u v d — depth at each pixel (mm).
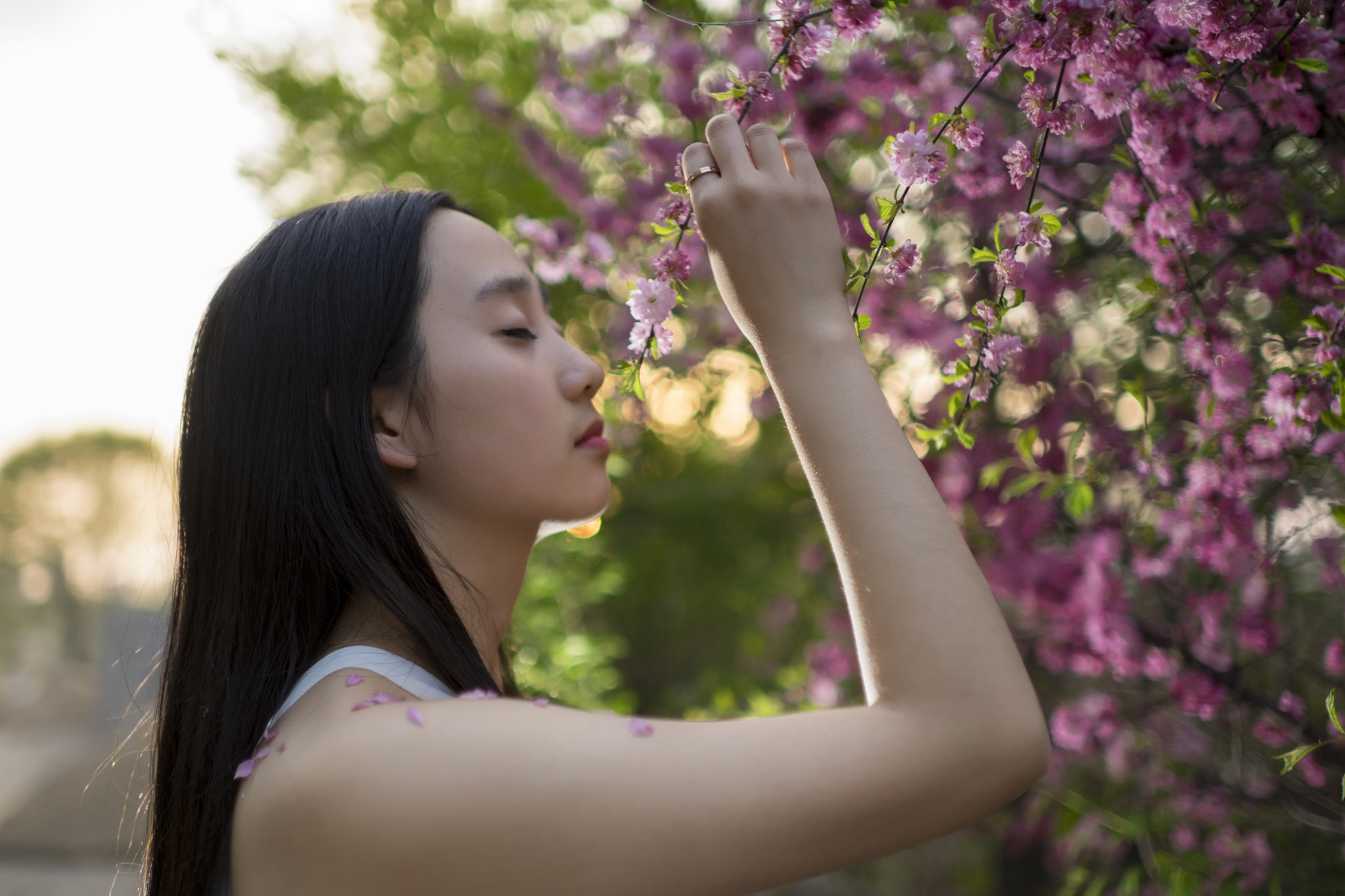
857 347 725
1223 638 1880
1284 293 1375
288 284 929
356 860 628
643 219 2578
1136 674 1956
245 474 897
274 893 668
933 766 590
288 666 848
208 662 876
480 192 4871
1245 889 1838
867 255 912
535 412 899
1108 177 1541
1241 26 954
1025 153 1045
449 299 913
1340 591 1636
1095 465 1756
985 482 1852
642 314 950
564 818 604
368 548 850
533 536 948
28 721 14953
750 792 598
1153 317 1704
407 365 892
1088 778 2520
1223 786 1945
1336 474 1479
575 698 2955
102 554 29344
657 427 3971
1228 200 1334
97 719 13602
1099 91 1059
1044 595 2223
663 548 5297
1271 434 1385
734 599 5230
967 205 1843
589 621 5672
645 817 599
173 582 1007
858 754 599
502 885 605
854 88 1834
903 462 678
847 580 662
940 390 2242
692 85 2486
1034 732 607
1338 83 1086
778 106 1889
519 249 1599
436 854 612
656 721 655
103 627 13898
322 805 650
